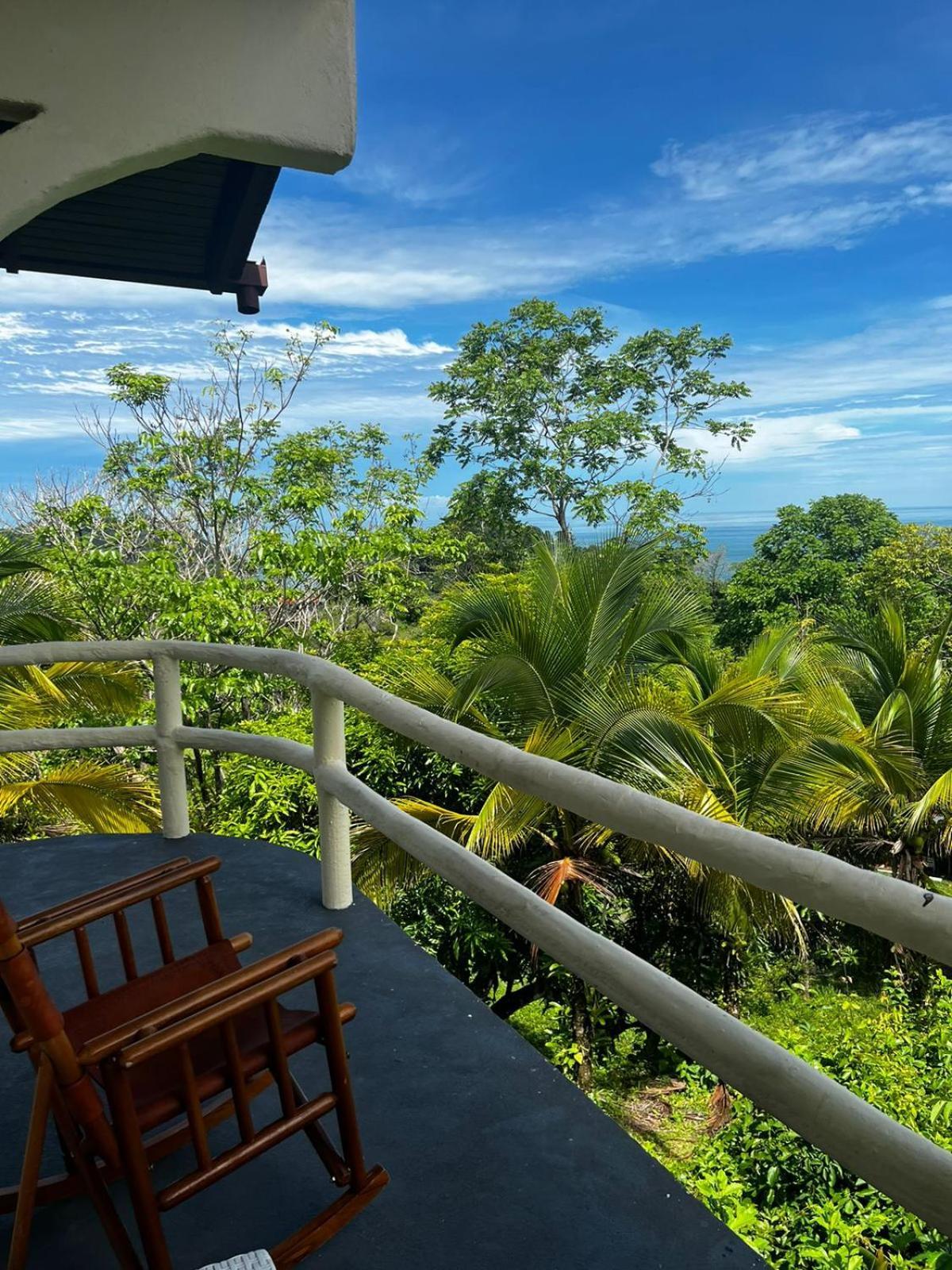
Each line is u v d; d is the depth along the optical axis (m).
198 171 3.51
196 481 18.86
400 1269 1.63
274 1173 1.88
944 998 10.91
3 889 3.19
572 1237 1.69
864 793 11.91
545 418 33.19
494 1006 11.77
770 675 10.45
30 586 9.66
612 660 9.73
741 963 11.51
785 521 37.44
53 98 1.85
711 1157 8.09
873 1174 1.22
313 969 1.52
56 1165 1.91
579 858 10.50
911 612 26.75
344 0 2.06
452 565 25.50
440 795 11.74
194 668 14.75
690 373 32.66
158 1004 1.73
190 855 3.45
